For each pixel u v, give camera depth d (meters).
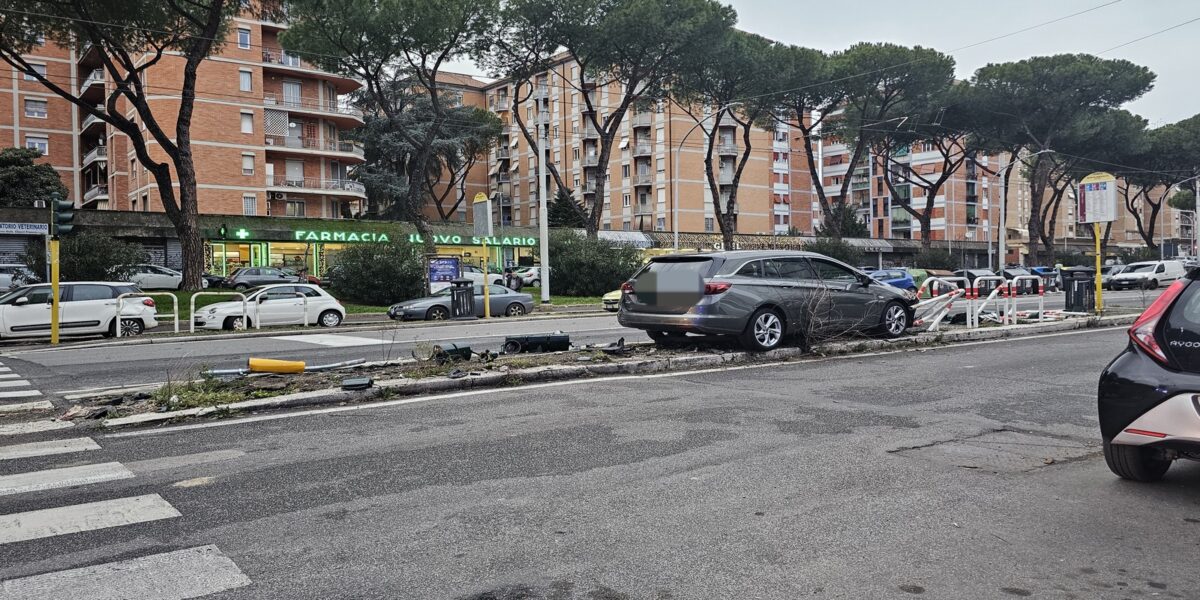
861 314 10.95
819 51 42.84
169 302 24.02
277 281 35.84
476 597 3.04
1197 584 3.12
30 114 54.53
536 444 5.50
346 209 57.03
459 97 63.72
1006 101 44.50
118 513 4.08
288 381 7.91
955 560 3.38
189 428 6.24
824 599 2.99
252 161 47.81
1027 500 4.20
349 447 5.50
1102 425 4.30
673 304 9.86
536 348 10.30
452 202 77.94
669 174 64.94
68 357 12.86
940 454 5.19
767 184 70.06
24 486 4.61
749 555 3.44
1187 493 4.31
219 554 3.49
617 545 3.57
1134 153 51.81
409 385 7.62
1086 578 3.18
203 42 24.86
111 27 23.03
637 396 7.38
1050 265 61.25
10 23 21.81
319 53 31.81
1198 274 4.20
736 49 37.09
